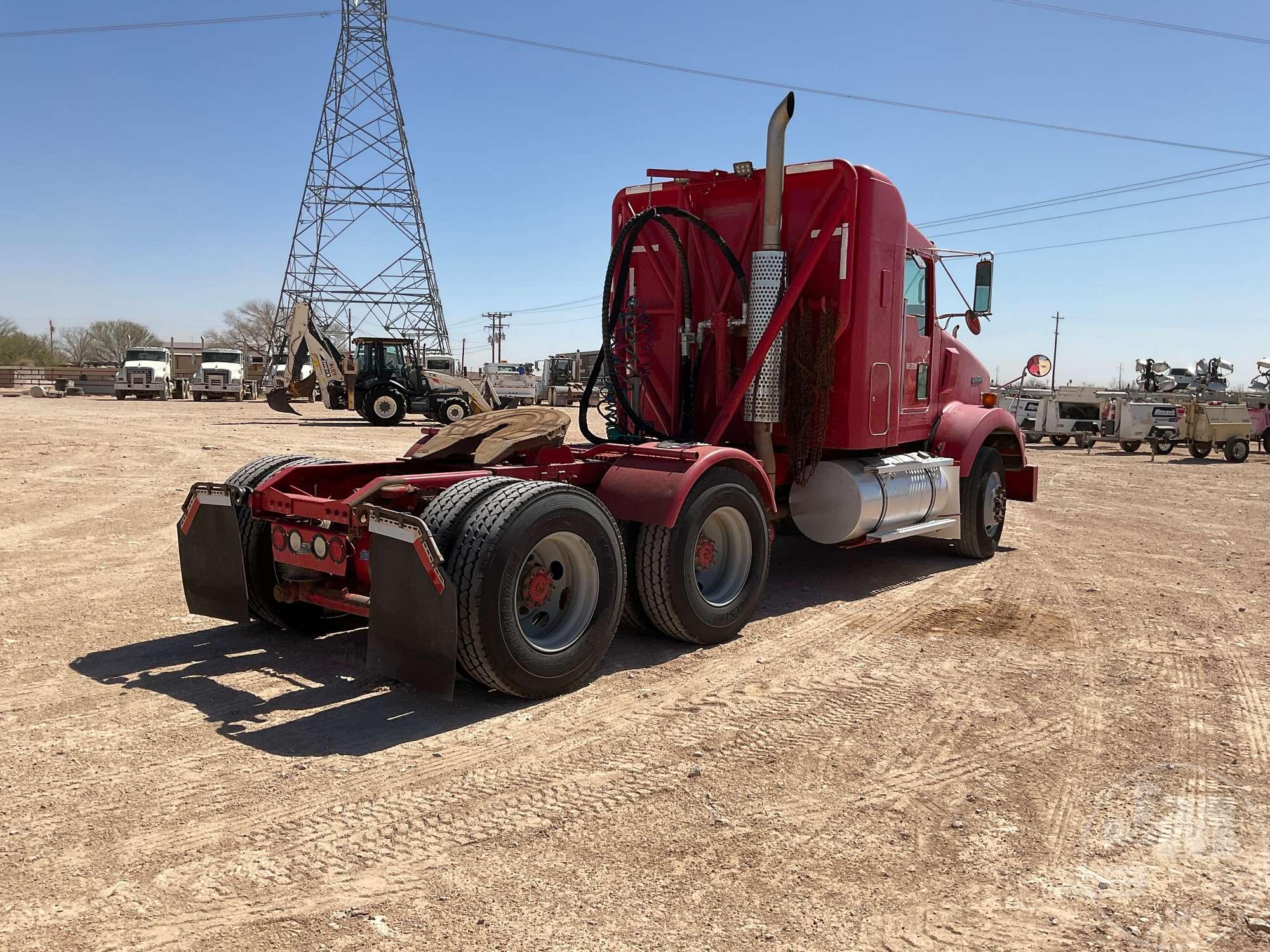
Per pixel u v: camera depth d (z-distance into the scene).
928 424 8.48
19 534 9.04
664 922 2.85
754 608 6.17
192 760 3.99
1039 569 8.58
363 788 3.74
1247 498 15.01
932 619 6.65
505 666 4.55
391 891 3.00
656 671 5.35
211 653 5.48
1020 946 2.77
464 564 4.44
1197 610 7.05
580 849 3.29
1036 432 27.75
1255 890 3.11
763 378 6.79
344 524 4.84
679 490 5.43
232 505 5.33
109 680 4.99
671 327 7.43
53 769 3.86
